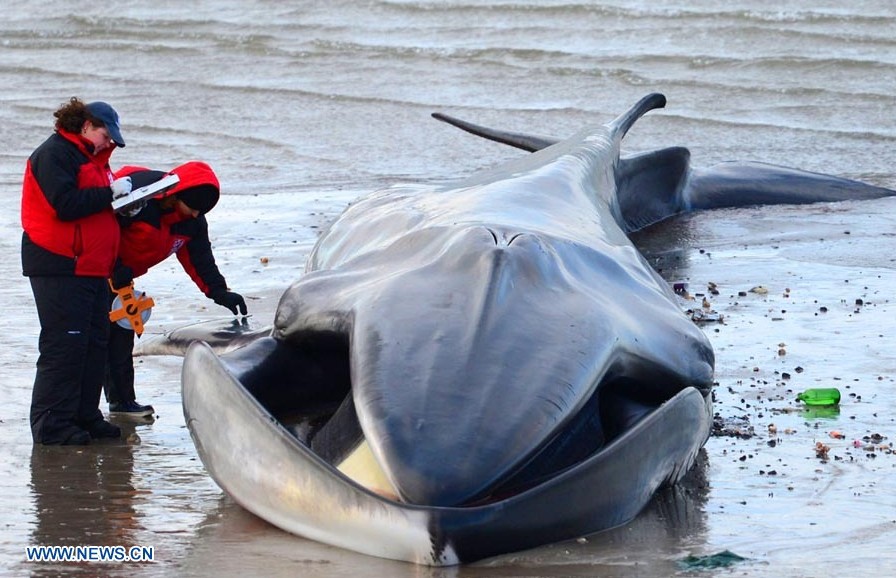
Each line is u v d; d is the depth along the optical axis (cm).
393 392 1372
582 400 1423
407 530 1275
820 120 4794
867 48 5862
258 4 7369
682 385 1559
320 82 5766
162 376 2122
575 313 1518
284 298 1647
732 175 3591
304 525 1374
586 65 5825
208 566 1359
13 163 4516
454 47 6241
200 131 4928
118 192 1775
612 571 1322
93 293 1805
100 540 1452
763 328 2300
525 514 1305
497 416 1355
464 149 4509
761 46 5994
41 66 6412
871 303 2448
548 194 2061
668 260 2875
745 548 1395
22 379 2089
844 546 1403
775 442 1741
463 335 1447
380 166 4278
